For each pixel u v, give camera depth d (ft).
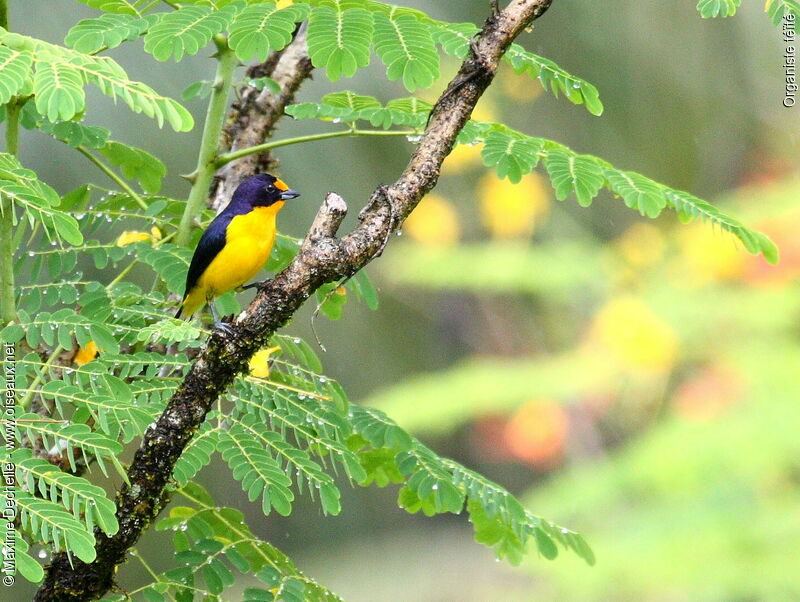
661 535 35.76
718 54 69.10
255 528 70.23
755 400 41.27
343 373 69.36
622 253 56.24
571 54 68.90
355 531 73.56
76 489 16.89
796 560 34.19
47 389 17.80
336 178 59.16
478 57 18.51
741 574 34.19
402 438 22.50
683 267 54.03
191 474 18.99
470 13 60.54
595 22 68.69
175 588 19.39
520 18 18.74
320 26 19.25
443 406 50.55
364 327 70.08
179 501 51.19
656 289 52.26
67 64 16.74
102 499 16.97
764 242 23.66
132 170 27.76
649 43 69.15
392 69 19.12
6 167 17.78
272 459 19.53
